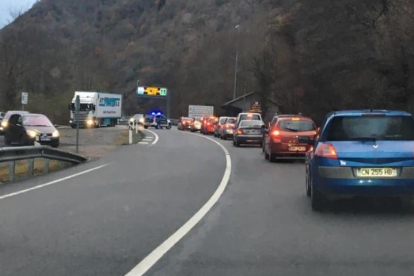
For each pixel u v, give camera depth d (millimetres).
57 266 6168
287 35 47031
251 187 12859
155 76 125062
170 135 43219
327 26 34906
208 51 107750
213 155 23219
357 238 7500
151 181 14062
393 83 31234
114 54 133000
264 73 59750
